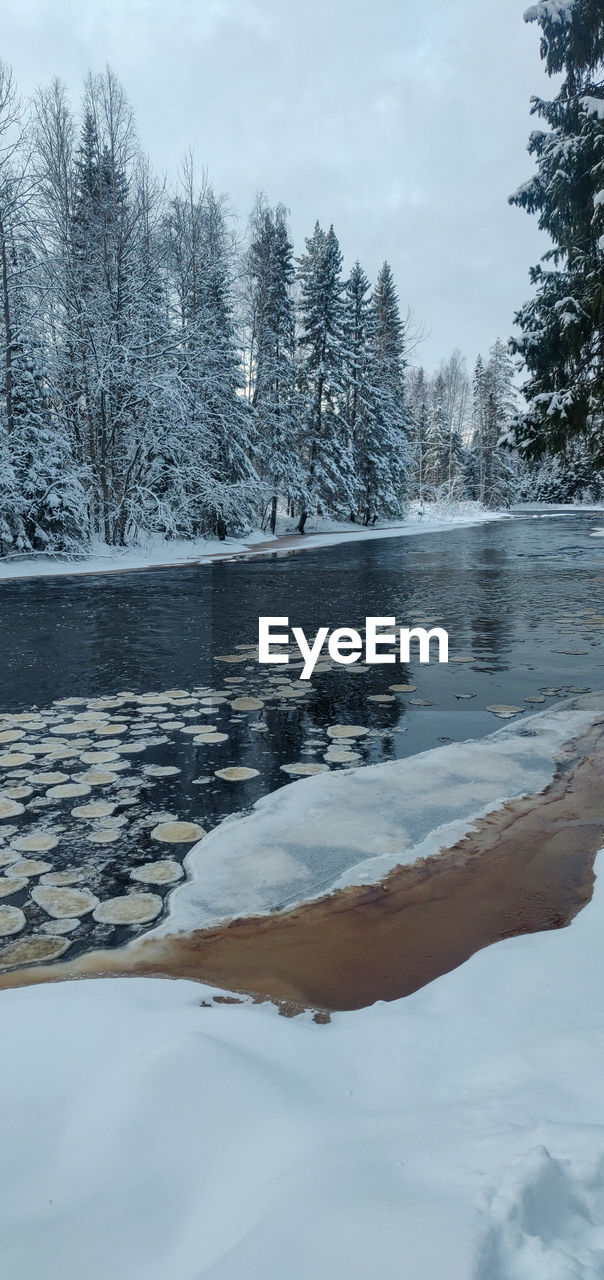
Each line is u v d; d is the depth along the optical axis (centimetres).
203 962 254
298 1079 163
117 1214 118
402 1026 190
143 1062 161
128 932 278
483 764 465
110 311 2220
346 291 4069
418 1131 135
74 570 1917
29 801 420
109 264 2258
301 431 3578
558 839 352
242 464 2912
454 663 799
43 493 2067
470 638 942
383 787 428
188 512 2497
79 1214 119
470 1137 130
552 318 1677
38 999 210
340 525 4141
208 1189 124
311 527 4003
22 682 724
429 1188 112
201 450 2503
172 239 2583
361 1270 93
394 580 1639
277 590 1475
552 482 6825
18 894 311
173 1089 150
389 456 4319
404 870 324
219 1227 112
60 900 306
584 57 1628
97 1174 129
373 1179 116
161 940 271
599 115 1547
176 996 221
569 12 1568
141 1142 136
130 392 2200
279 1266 96
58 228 2119
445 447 6650
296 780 451
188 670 777
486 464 6550
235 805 412
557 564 1972
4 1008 204
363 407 4116
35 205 1939
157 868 334
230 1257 99
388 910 289
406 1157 124
